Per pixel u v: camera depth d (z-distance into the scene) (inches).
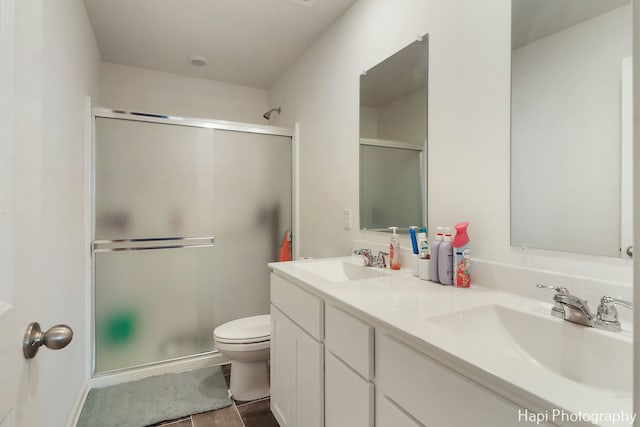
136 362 85.4
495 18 45.7
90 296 80.1
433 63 55.9
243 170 100.0
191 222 92.7
